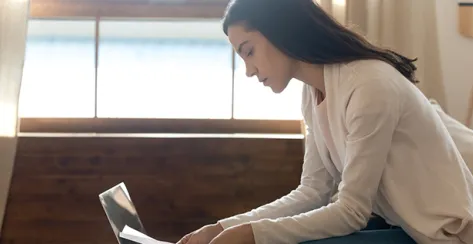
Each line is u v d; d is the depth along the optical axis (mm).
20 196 1996
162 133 2119
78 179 2006
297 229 1097
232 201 2020
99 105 2162
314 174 1417
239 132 2146
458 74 2002
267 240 1085
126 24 2170
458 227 1094
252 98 2182
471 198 1124
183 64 2195
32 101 2154
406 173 1122
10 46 1901
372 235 1161
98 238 2006
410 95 1129
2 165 1924
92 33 2166
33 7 2105
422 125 1129
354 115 1093
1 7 1886
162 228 2004
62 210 2006
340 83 1147
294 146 2029
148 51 2186
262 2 1163
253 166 2023
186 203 2014
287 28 1151
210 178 2020
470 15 1980
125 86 2174
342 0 1884
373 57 1160
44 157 2000
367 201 1114
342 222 1104
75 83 2166
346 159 1132
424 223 1099
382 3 1898
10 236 1988
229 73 2195
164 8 2131
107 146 2010
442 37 2000
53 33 2166
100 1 2123
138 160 2014
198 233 1258
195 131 2135
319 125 1271
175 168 2016
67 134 2057
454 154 1155
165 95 2189
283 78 1212
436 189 1112
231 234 1086
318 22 1156
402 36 1911
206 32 2199
